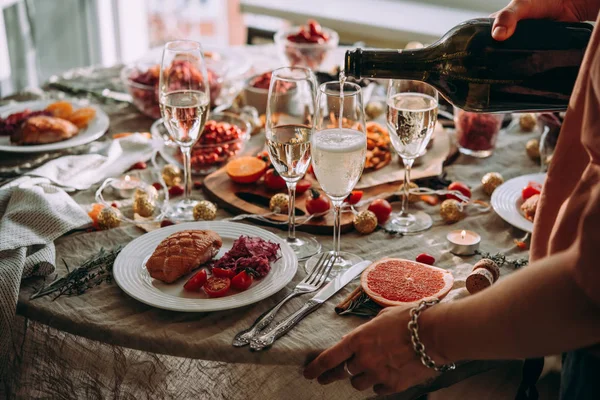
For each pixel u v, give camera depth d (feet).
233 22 13.52
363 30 10.82
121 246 3.98
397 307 2.94
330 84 3.64
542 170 5.08
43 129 5.34
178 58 4.34
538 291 2.35
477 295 2.62
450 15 11.12
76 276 3.65
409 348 2.86
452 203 4.38
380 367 2.97
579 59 3.66
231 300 3.36
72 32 12.06
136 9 12.96
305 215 4.41
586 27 3.70
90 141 5.44
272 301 3.53
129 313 3.40
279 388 3.58
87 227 4.31
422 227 4.32
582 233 2.23
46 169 4.81
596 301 2.22
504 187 4.61
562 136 2.82
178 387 3.64
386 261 3.76
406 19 10.94
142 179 4.97
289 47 6.72
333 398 3.58
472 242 4.02
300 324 3.33
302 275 3.77
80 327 3.32
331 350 3.04
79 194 4.75
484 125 5.31
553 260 2.36
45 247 3.82
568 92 3.75
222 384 3.60
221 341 3.18
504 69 3.69
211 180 4.86
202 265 3.75
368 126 5.49
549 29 3.65
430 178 4.96
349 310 3.40
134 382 3.66
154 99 5.90
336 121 3.54
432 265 3.88
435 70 3.71
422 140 4.10
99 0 12.19
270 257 3.72
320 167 3.51
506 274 3.76
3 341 3.42
